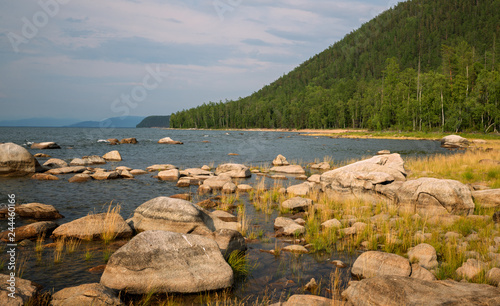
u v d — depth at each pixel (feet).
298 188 52.37
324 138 269.44
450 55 284.61
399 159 59.36
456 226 31.65
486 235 28.73
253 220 38.86
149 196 51.42
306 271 24.43
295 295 18.48
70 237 30.35
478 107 248.73
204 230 29.84
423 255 24.56
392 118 347.56
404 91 323.98
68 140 204.95
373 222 35.35
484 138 209.77
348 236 31.63
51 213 37.70
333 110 467.93
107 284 20.39
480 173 62.80
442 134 250.78
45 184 59.36
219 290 21.43
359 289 17.46
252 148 160.76
